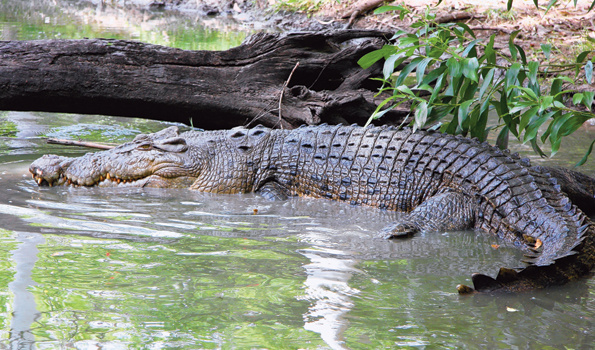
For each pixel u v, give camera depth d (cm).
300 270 593
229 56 1157
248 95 1148
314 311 498
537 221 711
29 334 442
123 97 1098
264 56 1172
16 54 1041
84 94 1079
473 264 633
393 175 857
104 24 2562
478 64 767
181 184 938
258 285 550
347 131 934
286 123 1140
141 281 550
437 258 649
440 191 827
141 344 433
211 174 932
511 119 807
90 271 570
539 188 751
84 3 3547
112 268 580
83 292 521
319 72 1216
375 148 887
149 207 819
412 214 780
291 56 1188
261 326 468
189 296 520
